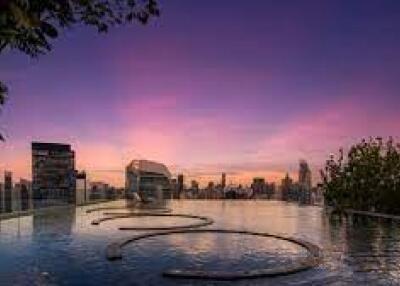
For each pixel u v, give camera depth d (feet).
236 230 73.05
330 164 130.00
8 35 11.28
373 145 118.52
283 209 125.08
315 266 44.39
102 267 44.62
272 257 50.14
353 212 116.47
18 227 77.97
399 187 107.34
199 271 41.06
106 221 88.58
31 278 40.09
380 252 53.36
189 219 93.15
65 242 60.85
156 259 48.62
